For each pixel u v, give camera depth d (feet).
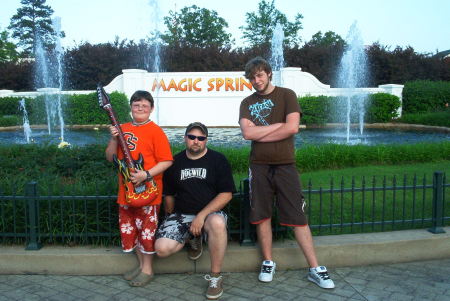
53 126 63.41
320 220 13.32
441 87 68.74
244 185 12.49
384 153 25.90
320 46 89.92
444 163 26.07
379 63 85.30
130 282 11.31
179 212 11.65
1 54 125.29
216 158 11.51
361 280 11.53
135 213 11.34
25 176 16.21
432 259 12.97
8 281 11.60
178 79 61.87
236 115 62.18
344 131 53.11
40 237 12.66
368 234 13.28
